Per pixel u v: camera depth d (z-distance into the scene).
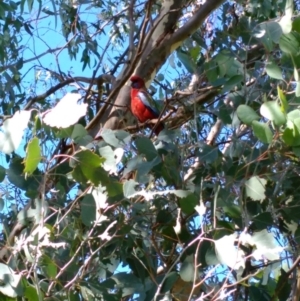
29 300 2.52
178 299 2.95
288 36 2.87
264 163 3.23
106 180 2.61
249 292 3.19
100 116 4.10
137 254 3.26
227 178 3.10
